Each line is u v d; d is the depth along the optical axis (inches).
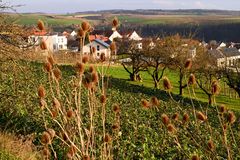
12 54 784.9
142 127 942.4
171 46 2255.2
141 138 840.9
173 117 166.2
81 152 169.0
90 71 160.9
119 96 1558.8
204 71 1887.3
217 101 2346.2
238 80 1797.5
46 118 763.4
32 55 796.0
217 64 1952.5
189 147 724.0
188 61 166.1
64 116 168.9
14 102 870.4
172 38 2306.8
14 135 623.2
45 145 170.9
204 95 2448.3
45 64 162.6
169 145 770.8
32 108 855.7
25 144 565.0
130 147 740.0
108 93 1556.3
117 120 205.5
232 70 1857.8
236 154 621.0
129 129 911.7
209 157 168.6
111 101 1386.6
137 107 1316.4
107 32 5226.4
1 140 537.6
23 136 645.3
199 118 169.3
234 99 2479.1
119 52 2736.2
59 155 568.1
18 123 753.6
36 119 764.6
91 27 164.2
